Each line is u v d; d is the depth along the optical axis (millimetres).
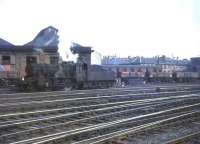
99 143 10430
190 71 67000
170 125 14320
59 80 35625
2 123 13602
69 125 13781
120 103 21047
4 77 38312
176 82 60844
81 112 16766
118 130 12891
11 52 40125
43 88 34312
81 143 10281
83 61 40594
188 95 28859
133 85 46875
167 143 10703
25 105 19453
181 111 18891
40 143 10062
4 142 10641
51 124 14016
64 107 19375
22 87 33719
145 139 11703
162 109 19406
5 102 21016
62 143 10594
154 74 60219
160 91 32969
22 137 11398
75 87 36938
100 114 17094
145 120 15047
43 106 19438
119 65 62938
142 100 23422
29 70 34625
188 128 14102
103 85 39656
